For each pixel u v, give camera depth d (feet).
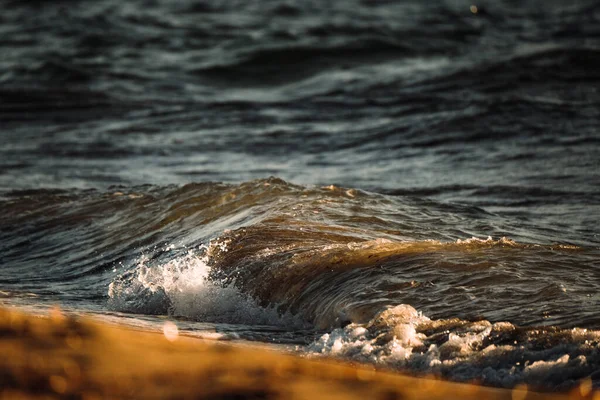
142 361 53.36
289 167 181.57
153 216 127.34
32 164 186.60
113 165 186.29
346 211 117.80
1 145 205.05
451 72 258.37
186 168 182.80
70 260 117.39
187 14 369.71
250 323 87.71
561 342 69.67
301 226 109.50
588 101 222.07
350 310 81.97
